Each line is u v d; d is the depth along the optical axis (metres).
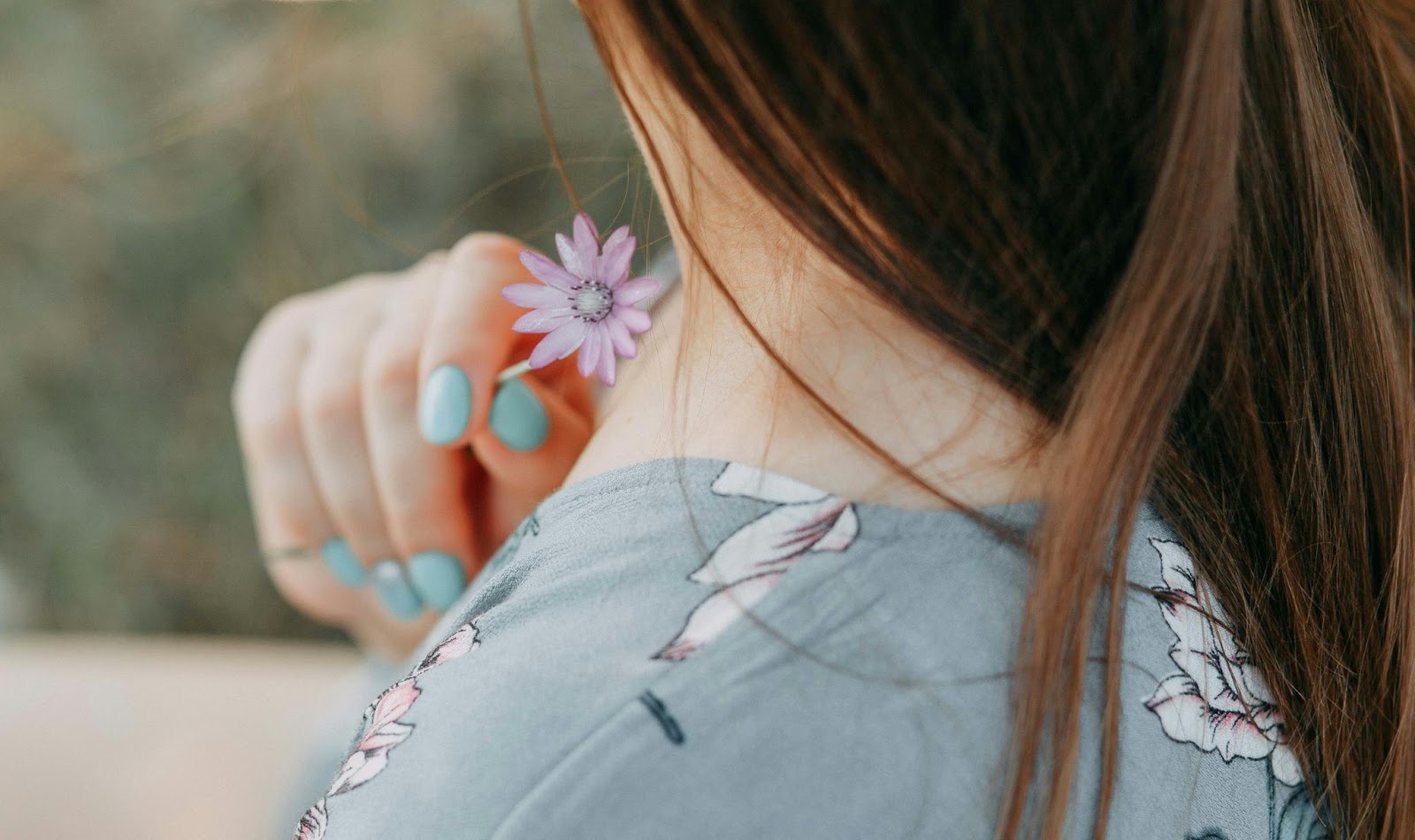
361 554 0.46
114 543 1.49
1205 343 0.35
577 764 0.31
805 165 0.31
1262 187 0.36
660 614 0.31
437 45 1.23
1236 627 0.34
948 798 0.31
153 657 1.16
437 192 1.29
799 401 0.32
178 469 1.47
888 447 0.32
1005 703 0.31
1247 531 0.35
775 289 0.33
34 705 1.02
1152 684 0.32
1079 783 0.32
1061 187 0.32
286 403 0.47
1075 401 0.32
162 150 1.37
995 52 0.31
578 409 0.43
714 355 0.33
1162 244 0.32
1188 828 0.32
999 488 0.32
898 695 0.31
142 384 1.46
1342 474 0.36
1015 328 0.32
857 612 0.31
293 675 1.09
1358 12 0.38
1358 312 0.36
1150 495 0.34
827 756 0.31
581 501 0.33
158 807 0.89
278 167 1.33
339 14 1.23
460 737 0.31
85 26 1.38
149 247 1.41
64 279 1.44
